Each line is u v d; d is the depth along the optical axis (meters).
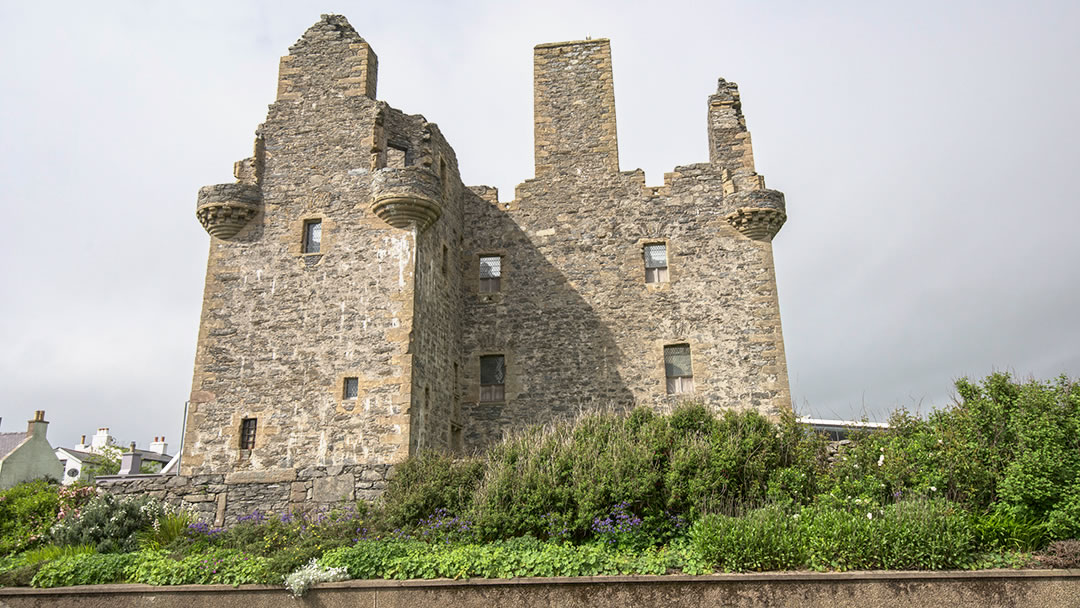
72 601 12.73
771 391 19.97
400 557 12.43
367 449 16.97
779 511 12.45
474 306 21.86
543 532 13.23
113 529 15.23
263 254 19.05
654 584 11.30
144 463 40.88
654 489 13.34
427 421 18.11
